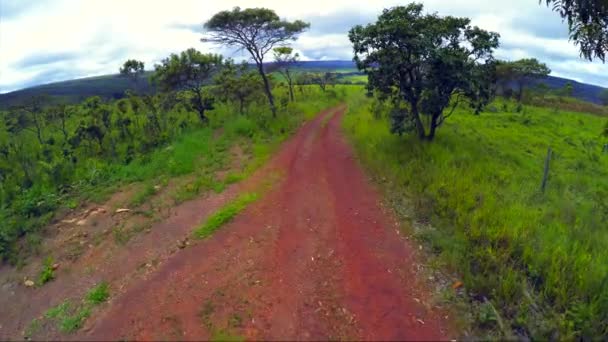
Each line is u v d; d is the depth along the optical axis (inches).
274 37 922.7
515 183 432.1
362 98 1396.4
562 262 250.2
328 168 523.2
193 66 904.9
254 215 371.6
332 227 339.3
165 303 245.9
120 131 810.8
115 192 475.5
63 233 376.2
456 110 1031.0
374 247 299.7
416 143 540.1
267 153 613.6
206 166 542.6
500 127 858.1
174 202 416.5
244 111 971.9
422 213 343.0
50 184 522.0
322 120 1007.6
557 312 214.8
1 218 410.0
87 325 236.1
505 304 218.2
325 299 238.8
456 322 211.2
